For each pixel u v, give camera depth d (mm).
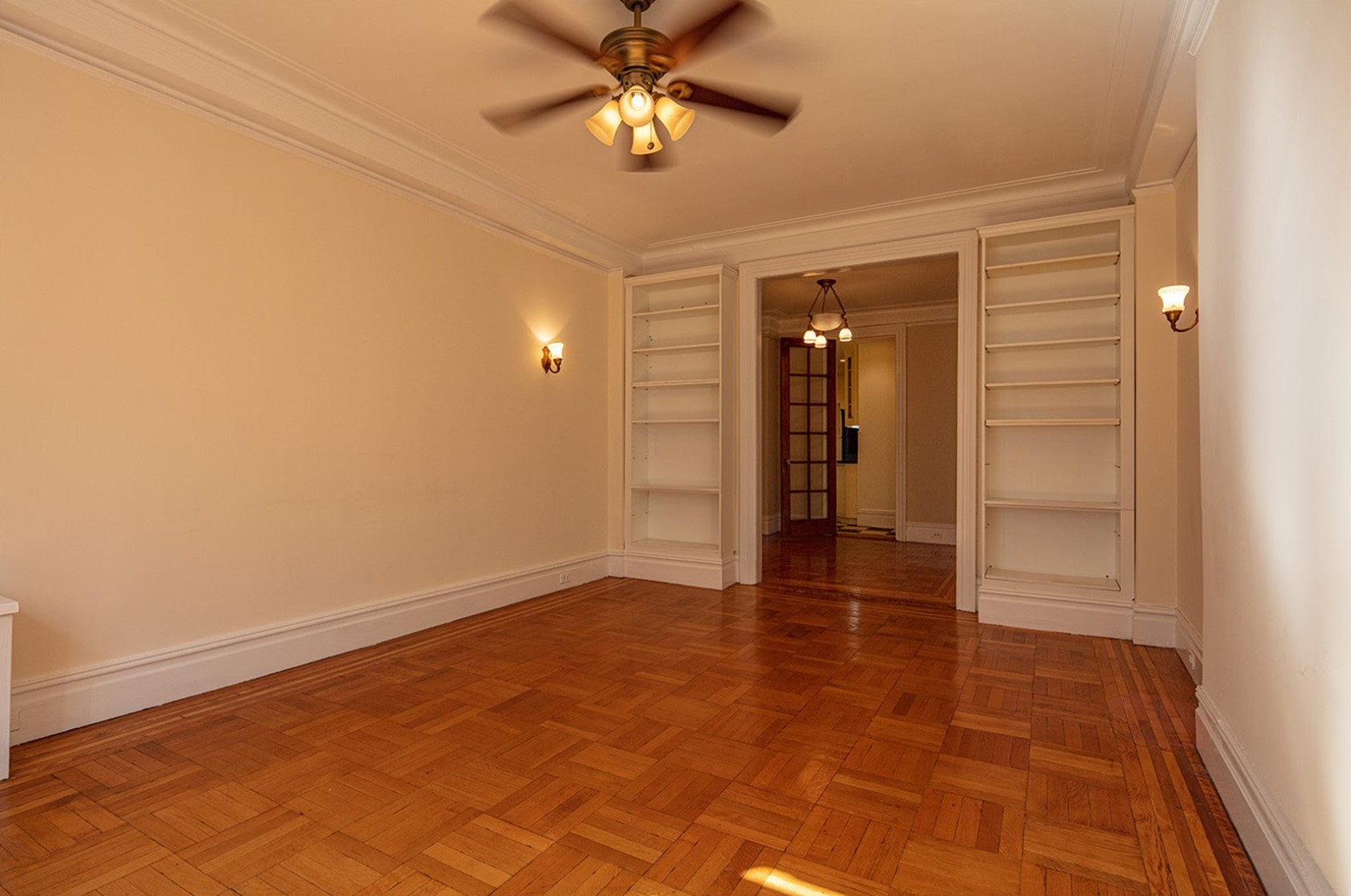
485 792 2180
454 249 4254
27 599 2480
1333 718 1306
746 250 5438
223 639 3070
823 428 8508
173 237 2898
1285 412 1562
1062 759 2404
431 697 3002
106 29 2582
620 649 3709
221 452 3068
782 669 3385
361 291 3689
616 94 2578
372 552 3754
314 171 3459
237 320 3123
